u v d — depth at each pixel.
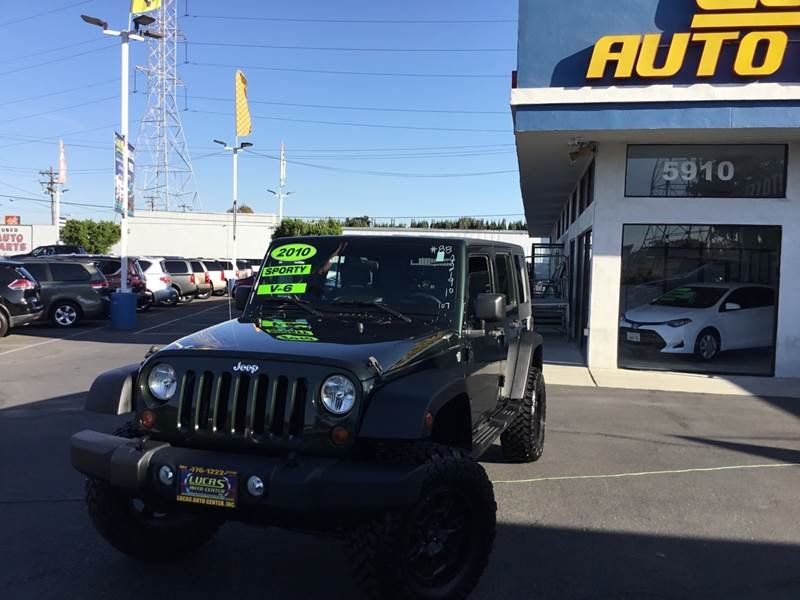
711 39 10.01
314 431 3.27
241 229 61.97
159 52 60.84
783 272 11.23
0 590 3.76
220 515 3.32
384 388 3.35
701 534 4.66
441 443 4.00
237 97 48.62
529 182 16.86
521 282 6.25
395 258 4.50
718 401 9.30
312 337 3.80
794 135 10.62
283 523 3.29
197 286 28.05
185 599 3.68
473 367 4.38
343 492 3.06
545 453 6.60
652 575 4.03
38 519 4.77
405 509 3.14
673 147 11.51
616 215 11.67
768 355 11.41
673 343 11.59
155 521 4.00
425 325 4.13
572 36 10.63
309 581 3.91
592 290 11.82
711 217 11.42
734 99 10.01
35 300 15.84
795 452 6.75
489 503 3.62
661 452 6.70
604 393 9.74
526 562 4.18
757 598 3.75
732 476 5.95
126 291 17.84
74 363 11.73
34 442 6.71
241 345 3.60
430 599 3.33
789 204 11.20
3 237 51.16
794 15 9.81
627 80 10.45
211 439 3.42
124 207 18.06
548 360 12.70
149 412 3.59
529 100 10.60
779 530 4.75
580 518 4.93
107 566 4.08
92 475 3.52
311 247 4.70
